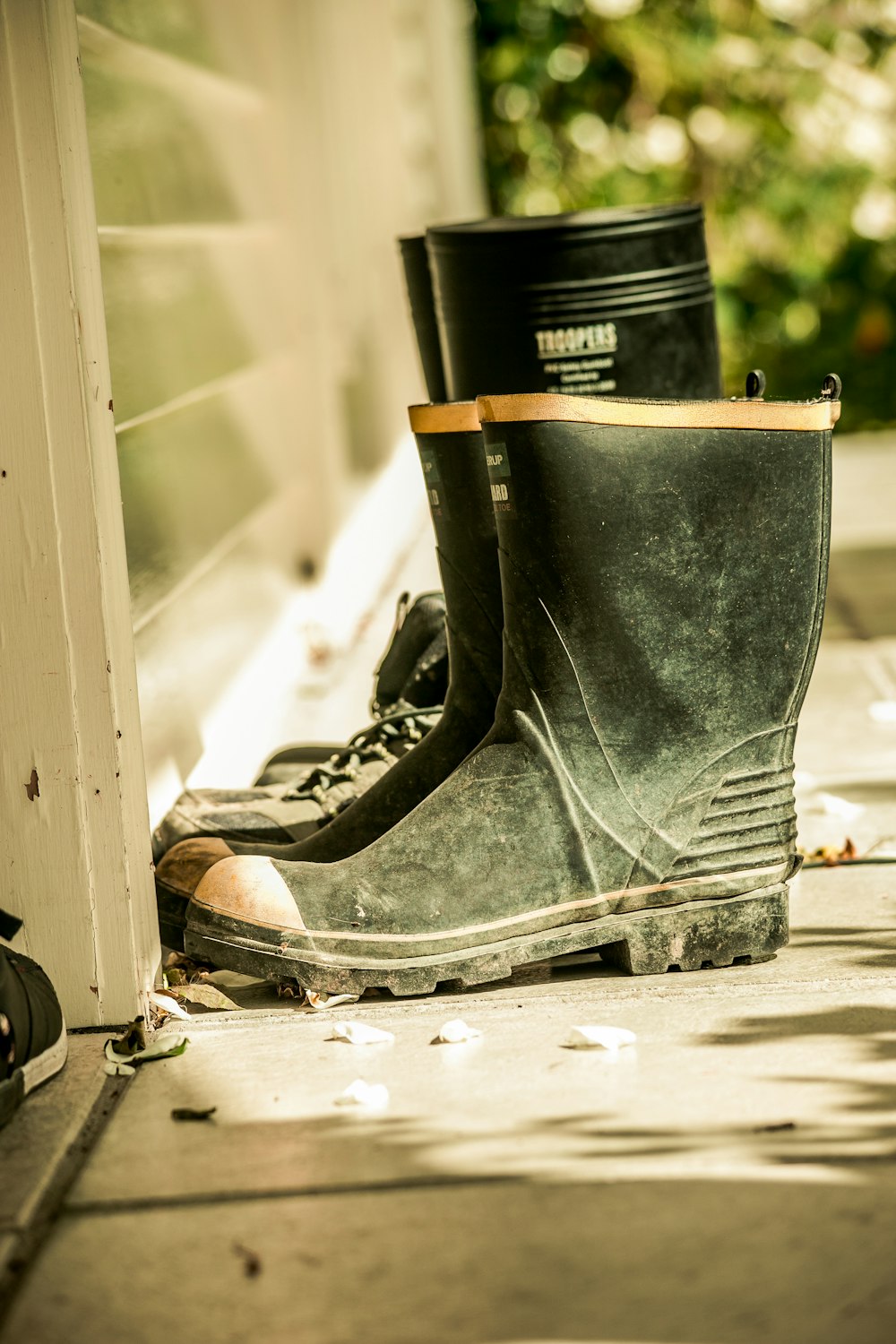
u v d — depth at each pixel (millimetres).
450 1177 1718
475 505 2000
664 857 1937
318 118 3775
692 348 2271
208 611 2492
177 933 1979
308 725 2670
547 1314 1619
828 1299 1617
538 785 1927
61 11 1873
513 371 2252
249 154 3031
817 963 1943
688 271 2266
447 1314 1623
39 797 1902
